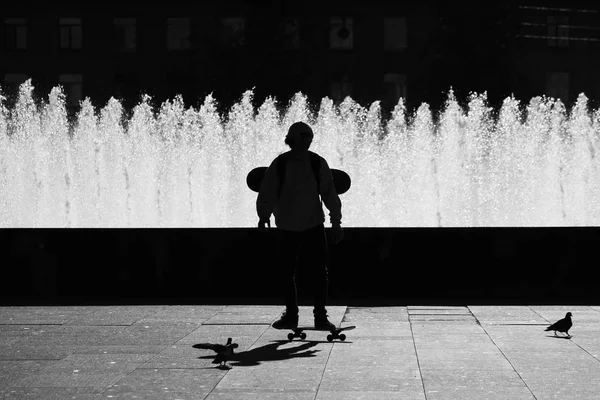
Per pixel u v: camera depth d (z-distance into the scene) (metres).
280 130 27.30
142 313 10.05
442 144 26.48
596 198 23.06
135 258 11.41
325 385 6.37
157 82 56.53
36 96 56.16
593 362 7.07
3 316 9.88
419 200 22.75
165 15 57.12
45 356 7.50
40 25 57.28
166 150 26.30
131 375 6.75
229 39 51.28
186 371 6.87
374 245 11.24
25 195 23.08
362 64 56.12
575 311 10.00
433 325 9.03
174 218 21.23
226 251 11.34
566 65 56.81
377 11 56.16
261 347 7.85
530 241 11.17
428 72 52.22
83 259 11.44
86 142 26.50
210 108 28.25
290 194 8.34
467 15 50.09
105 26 57.22
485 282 11.19
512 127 26.53
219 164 25.84
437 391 6.15
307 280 11.29
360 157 26.53
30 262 11.48
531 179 24.23
